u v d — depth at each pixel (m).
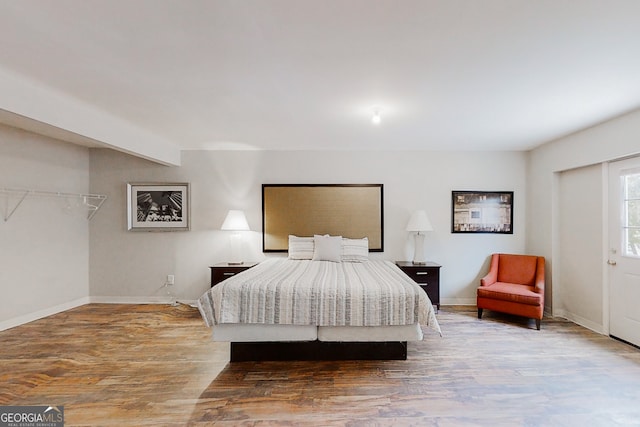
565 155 3.79
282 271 3.32
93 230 4.58
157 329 3.50
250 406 2.06
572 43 1.78
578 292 3.70
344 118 3.16
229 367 2.60
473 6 1.46
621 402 2.10
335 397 2.16
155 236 4.60
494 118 3.14
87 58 1.96
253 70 2.12
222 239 4.63
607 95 2.54
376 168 4.61
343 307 2.56
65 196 4.24
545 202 4.16
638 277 2.98
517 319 3.88
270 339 2.62
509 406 2.06
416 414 1.98
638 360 2.71
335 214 4.60
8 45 1.80
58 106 2.63
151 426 1.87
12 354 2.85
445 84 2.34
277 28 1.63
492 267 4.34
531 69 2.10
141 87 2.40
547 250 4.12
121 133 3.39
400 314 2.55
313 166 4.61
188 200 4.60
